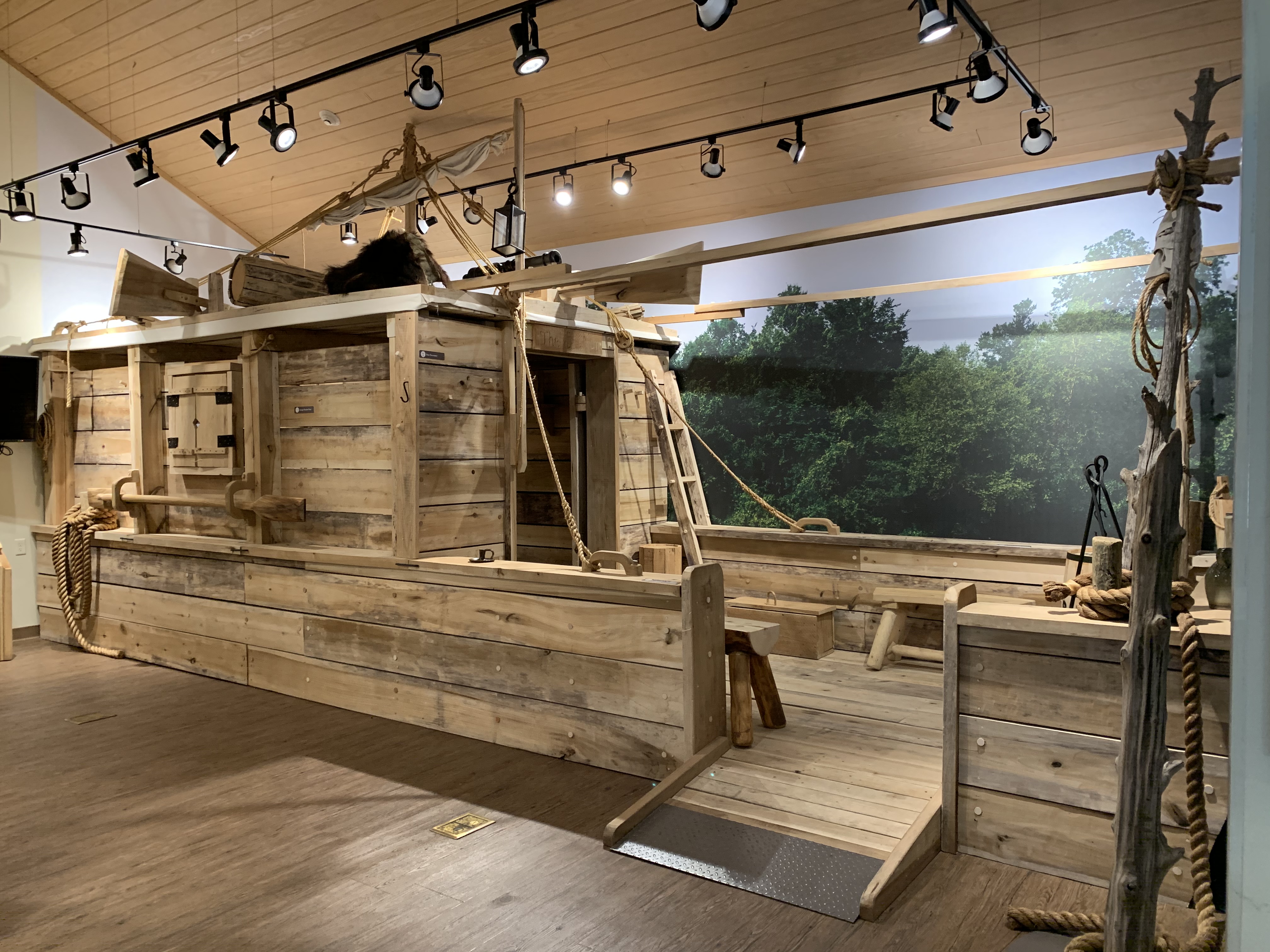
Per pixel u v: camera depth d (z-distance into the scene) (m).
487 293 4.95
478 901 2.89
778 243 3.82
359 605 4.96
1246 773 1.39
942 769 3.24
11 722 4.83
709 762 3.75
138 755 4.31
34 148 7.20
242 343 5.53
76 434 7.05
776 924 2.74
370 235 8.58
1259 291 1.37
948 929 2.69
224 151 5.59
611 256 7.94
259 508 5.23
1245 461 1.39
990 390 6.06
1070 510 5.78
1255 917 1.38
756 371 7.12
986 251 6.08
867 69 5.34
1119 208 5.59
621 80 5.84
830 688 4.81
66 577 6.55
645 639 3.88
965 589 3.24
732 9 3.75
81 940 2.67
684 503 6.09
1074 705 2.95
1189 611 2.98
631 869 3.12
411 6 5.50
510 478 5.16
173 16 6.21
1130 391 5.55
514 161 6.54
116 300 5.62
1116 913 2.33
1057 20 4.71
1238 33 4.59
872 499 6.58
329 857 3.21
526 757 4.22
